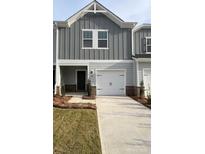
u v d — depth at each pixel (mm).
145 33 15883
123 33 15211
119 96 14398
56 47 14648
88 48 15039
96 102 11547
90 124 6711
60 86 14891
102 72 15055
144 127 6461
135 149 4664
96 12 14922
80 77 17031
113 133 5852
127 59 15109
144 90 14180
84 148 4641
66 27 14961
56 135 5508
